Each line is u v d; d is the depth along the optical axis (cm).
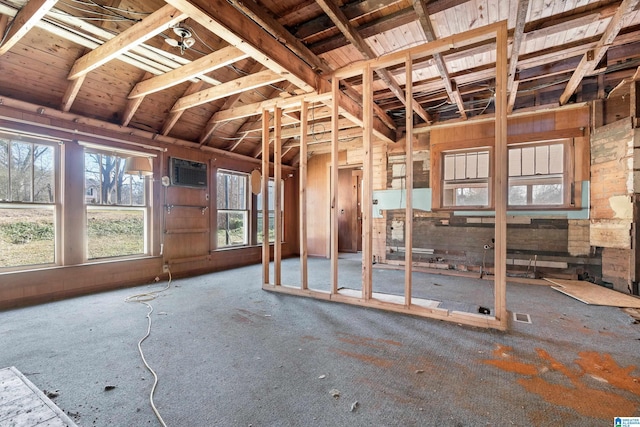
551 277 441
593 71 356
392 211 581
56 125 355
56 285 353
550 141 443
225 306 326
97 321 279
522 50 332
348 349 220
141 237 461
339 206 845
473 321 265
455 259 514
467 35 266
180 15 234
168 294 377
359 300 326
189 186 502
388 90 436
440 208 525
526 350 216
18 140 334
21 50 301
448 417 144
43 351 217
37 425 135
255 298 358
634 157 350
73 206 371
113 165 419
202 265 521
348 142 652
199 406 155
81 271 374
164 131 459
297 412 149
